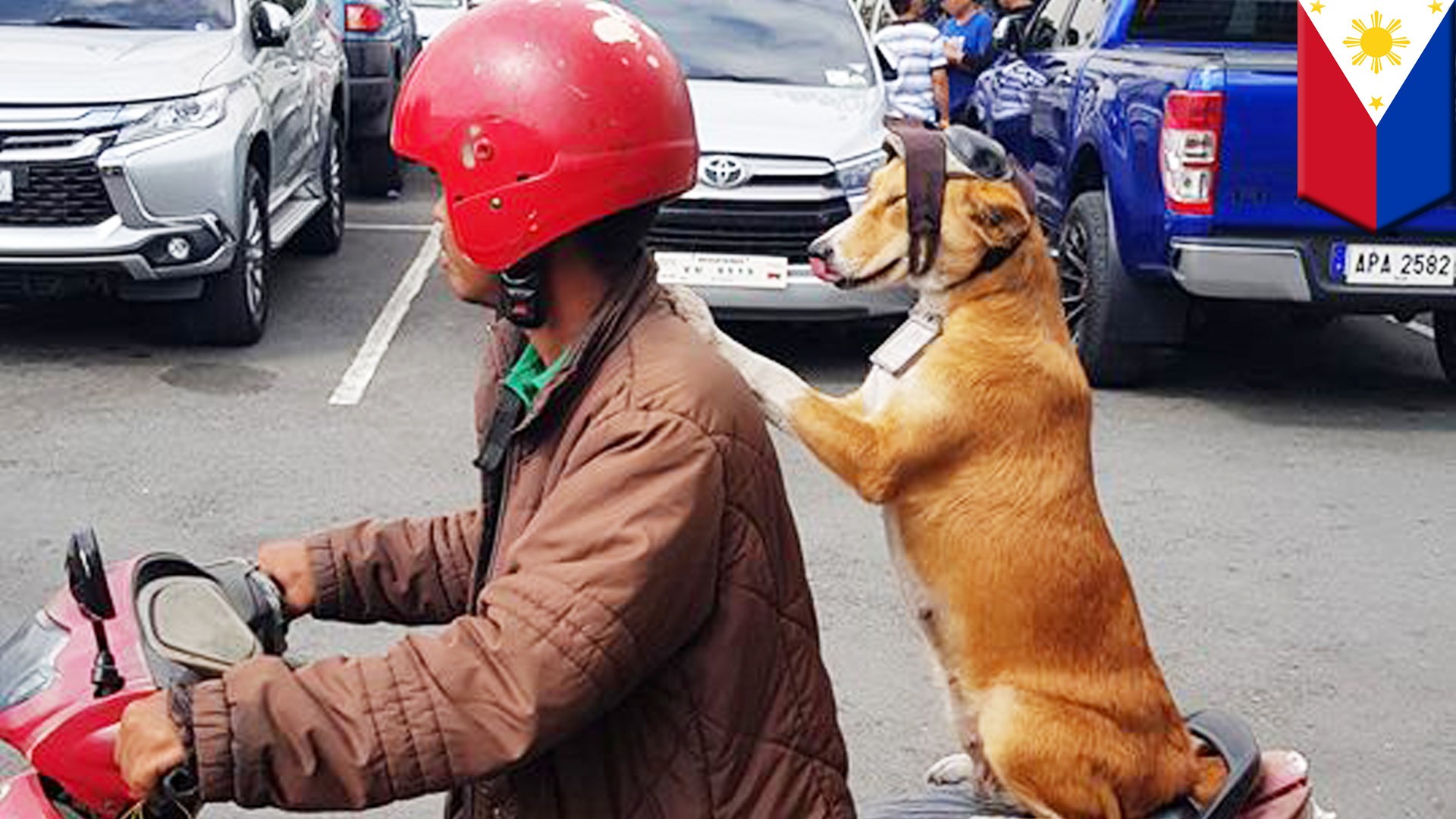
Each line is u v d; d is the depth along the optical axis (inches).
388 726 67.6
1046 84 374.9
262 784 67.3
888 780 176.6
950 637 130.1
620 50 74.0
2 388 298.5
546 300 76.2
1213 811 104.3
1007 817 125.5
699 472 71.7
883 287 141.5
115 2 342.6
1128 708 125.5
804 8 375.6
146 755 66.8
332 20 452.8
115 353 324.2
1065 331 136.5
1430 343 395.2
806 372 338.3
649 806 74.6
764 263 321.4
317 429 283.7
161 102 309.0
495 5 75.5
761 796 75.2
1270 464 292.5
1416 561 248.7
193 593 79.2
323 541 89.2
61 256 301.9
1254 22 337.1
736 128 325.1
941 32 490.3
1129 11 342.3
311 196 399.5
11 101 299.7
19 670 74.9
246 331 330.0
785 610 76.0
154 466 261.7
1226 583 236.4
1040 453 130.0
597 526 70.7
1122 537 252.5
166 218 306.8
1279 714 197.3
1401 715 198.4
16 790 78.4
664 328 76.2
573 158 72.4
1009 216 131.5
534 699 68.2
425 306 374.9
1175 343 325.4
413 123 75.0
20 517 237.8
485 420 82.5
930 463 130.3
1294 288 299.6
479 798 78.2
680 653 73.6
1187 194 297.9
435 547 89.6
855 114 336.5
